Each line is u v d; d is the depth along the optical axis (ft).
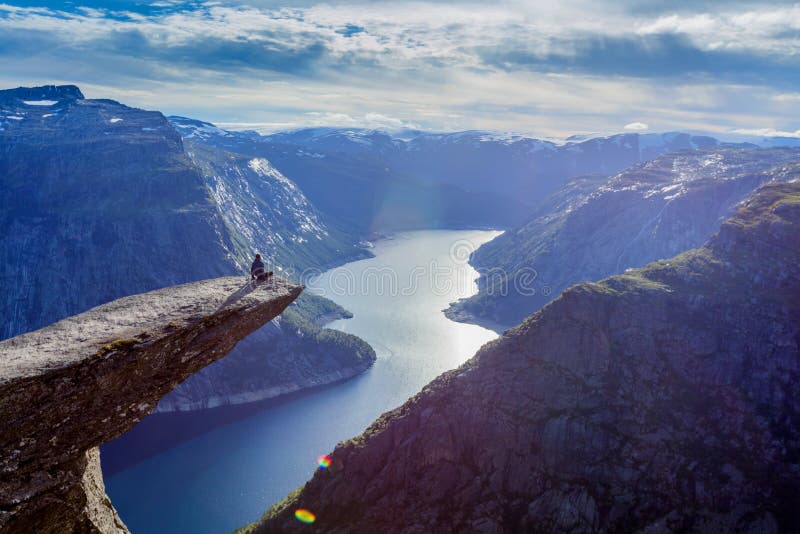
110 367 63.57
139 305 73.46
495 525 380.78
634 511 380.78
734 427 416.26
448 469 414.62
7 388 57.47
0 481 57.77
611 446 407.44
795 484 381.19
